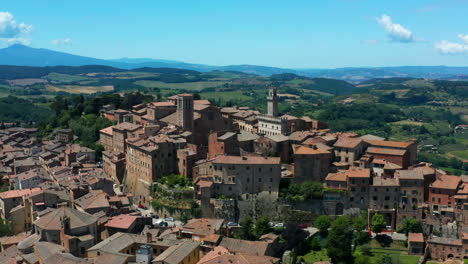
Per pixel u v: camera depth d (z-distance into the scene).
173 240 163.62
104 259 144.88
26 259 153.88
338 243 185.12
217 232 178.12
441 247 184.00
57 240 167.38
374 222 199.00
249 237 196.50
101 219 187.25
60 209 177.00
